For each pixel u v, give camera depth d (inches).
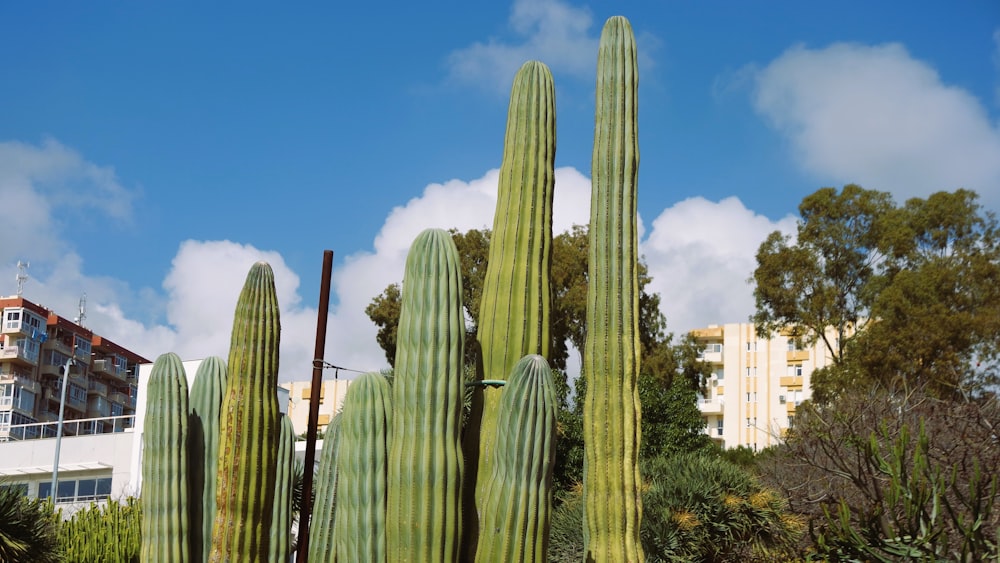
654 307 1169.4
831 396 954.7
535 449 228.7
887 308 1051.3
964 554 316.8
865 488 379.6
